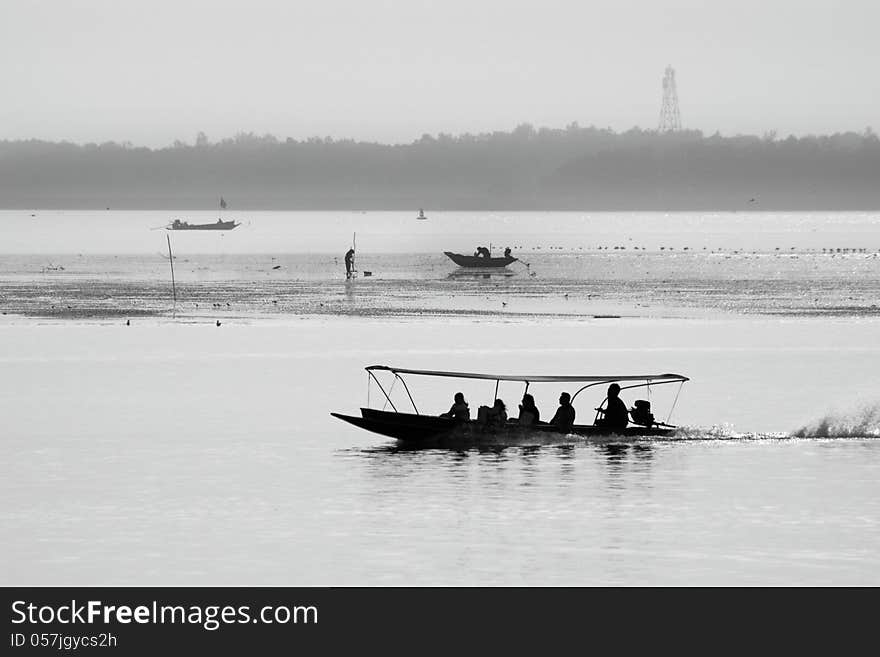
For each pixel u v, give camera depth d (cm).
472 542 11169
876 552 10938
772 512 12331
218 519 11981
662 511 12356
